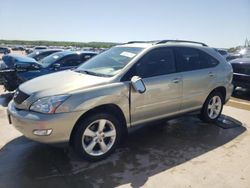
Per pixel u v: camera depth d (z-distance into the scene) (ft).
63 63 27.71
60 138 11.18
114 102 12.31
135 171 11.49
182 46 15.79
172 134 15.94
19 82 23.90
